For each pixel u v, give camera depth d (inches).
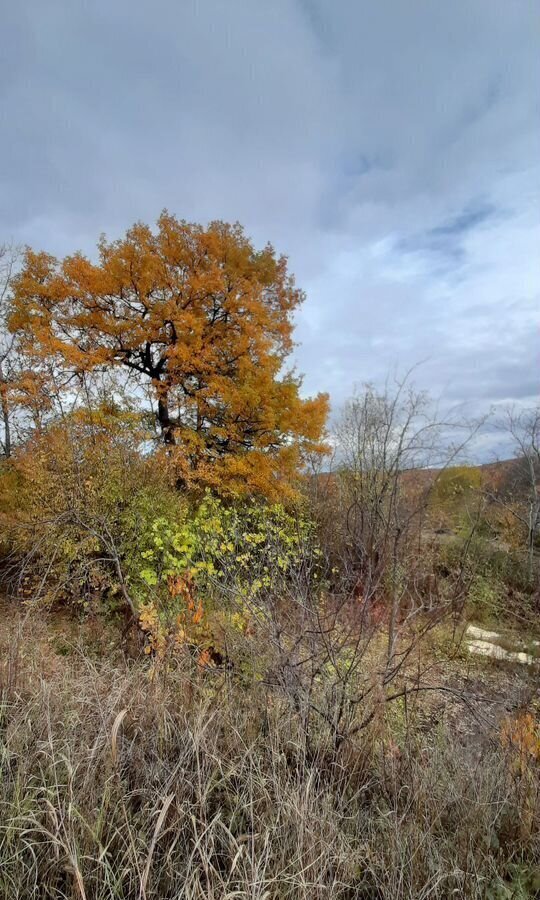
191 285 430.9
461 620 264.1
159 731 94.7
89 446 289.9
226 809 84.3
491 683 193.0
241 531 246.2
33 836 70.9
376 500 154.3
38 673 115.3
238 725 103.3
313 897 67.7
